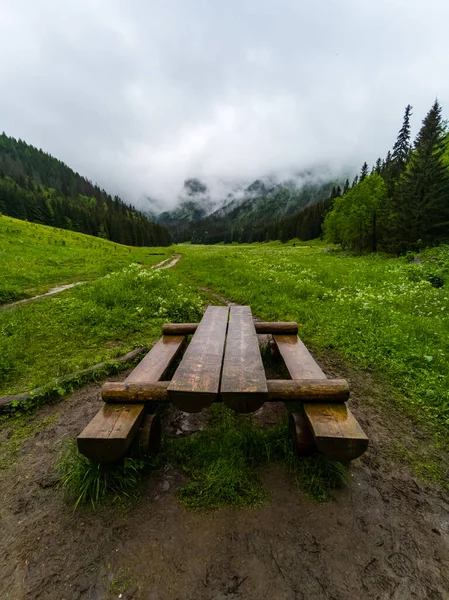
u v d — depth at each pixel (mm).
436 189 23422
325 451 2012
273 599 1572
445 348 4887
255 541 1867
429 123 30047
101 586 1652
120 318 6551
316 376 2797
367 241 33219
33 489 2328
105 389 2443
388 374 4188
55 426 3145
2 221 30312
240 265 17469
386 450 2729
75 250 24172
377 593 1604
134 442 2332
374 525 1983
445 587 1643
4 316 6523
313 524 1979
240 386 2293
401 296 8727
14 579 1704
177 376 2492
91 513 2098
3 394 3740
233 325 4055
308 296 8922
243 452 2551
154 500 2170
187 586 1637
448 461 2607
